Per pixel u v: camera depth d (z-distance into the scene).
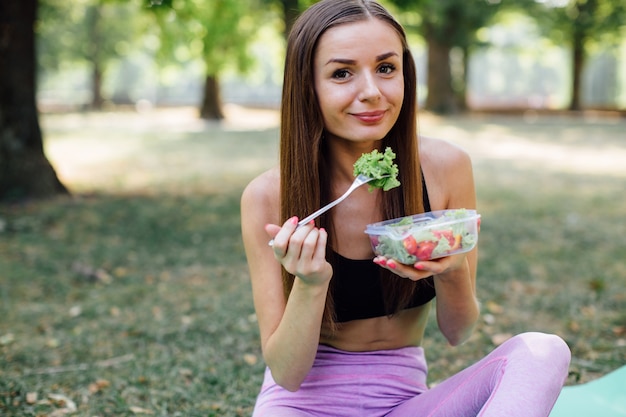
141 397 3.24
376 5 1.83
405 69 1.91
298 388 1.88
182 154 15.05
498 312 4.46
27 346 3.93
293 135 1.87
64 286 5.17
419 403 1.89
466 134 19.69
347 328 1.99
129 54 37.50
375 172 1.70
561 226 7.20
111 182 10.75
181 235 6.86
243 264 5.81
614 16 27.27
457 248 1.69
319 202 1.89
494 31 52.38
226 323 4.30
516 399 1.56
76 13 34.03
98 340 4.05
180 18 13.86
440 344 3.90
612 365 3.48
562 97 58.97
